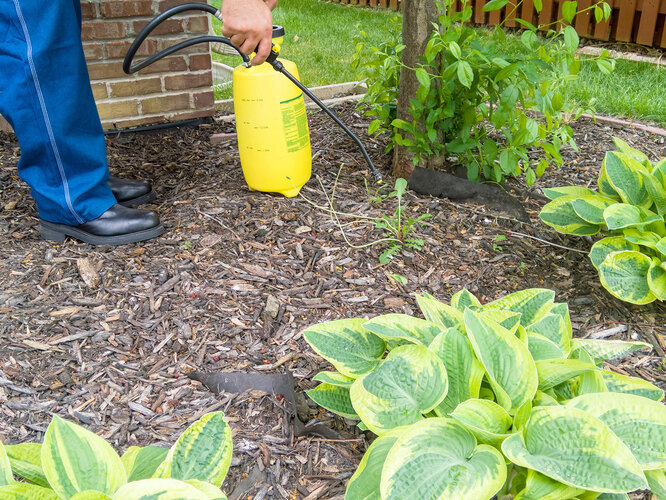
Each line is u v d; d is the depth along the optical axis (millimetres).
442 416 1381
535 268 2307
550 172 3084
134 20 3342
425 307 1632
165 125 3619
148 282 2125
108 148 3340
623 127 3600
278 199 2639
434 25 2467
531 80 2426
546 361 1386
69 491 1051
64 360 1780
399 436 1280
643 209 2146
